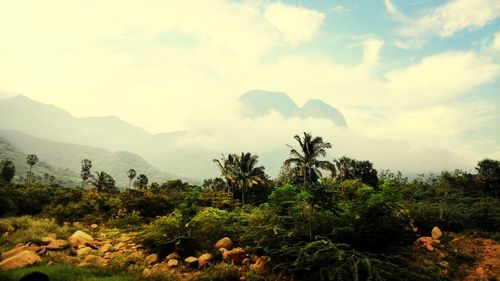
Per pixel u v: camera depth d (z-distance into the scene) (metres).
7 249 12.59
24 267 9.94
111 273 9.84
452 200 20.16
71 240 13.75
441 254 10.71
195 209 13.47
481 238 12.34
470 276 9.48
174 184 48.78
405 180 31.03
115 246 13.30
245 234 11.92
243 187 44.53
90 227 20.39
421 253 10.69
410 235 11.39
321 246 9.58
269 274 9.77
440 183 28.30
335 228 10.22
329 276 8.73
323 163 36.69
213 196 28.80
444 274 9.39
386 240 10.29
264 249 10.27
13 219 18.44
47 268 9.71
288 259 10.19
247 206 16.34
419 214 13.84
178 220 12.48
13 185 38.84
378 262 9.02
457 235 12.83
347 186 14.66
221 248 11.66
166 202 24.38
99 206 24.53
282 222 11.38
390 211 10.24
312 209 10.73
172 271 9.95
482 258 10.49
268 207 12.14
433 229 12.92
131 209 23.17
